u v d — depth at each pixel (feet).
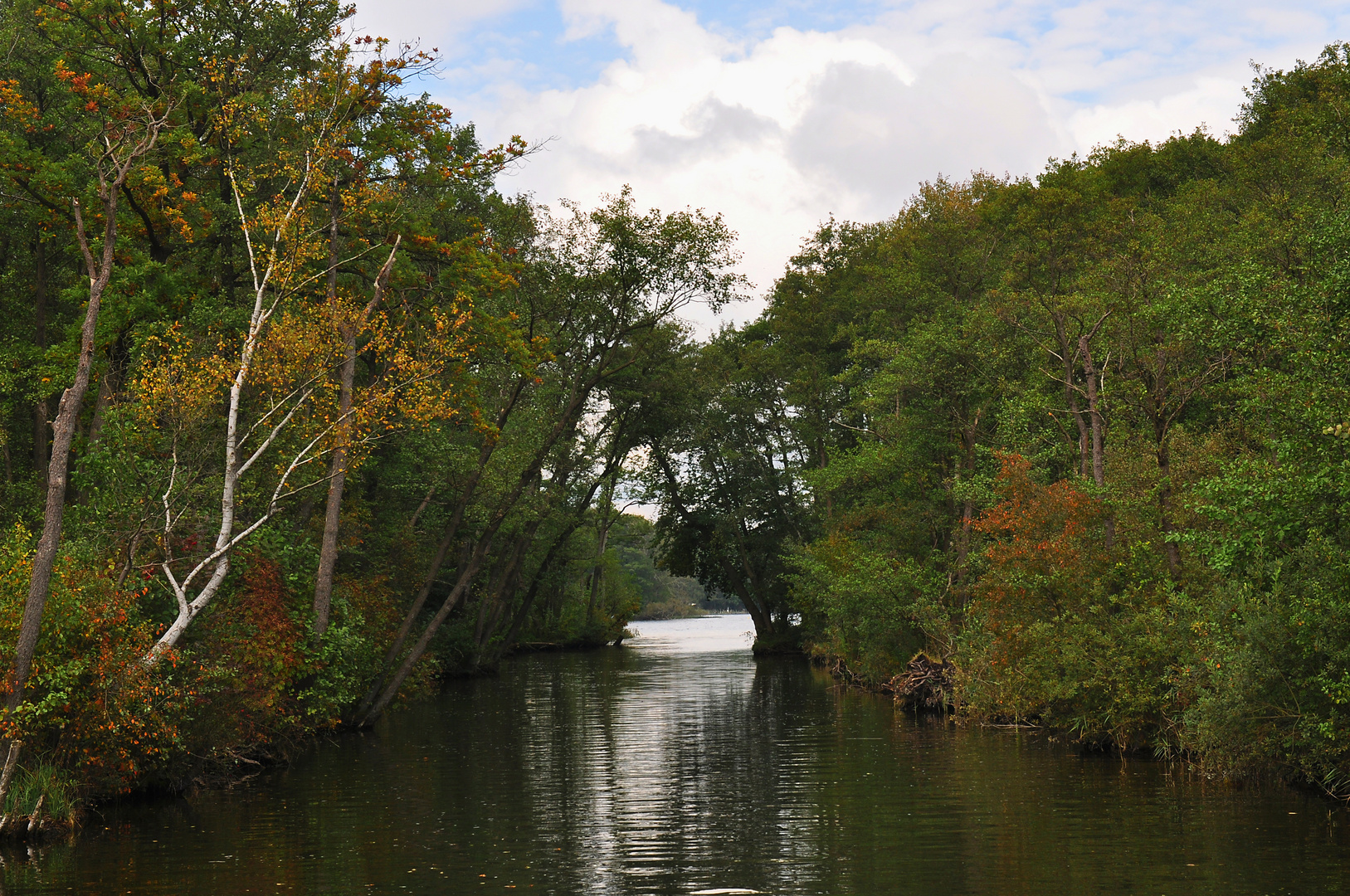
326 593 85.10
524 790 60.70
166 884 39.70
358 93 83.92
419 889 38.37
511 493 114.83
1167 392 80.28
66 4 82.79
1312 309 58.29
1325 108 88.89
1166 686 66.95
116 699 52.80
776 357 200.23
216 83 85.87
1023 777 61.52
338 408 80.07
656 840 46.47
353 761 74.49
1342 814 48.49
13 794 48.52
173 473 63.77
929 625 107.45
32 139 95.30
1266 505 53.06
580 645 260.42
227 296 92.32
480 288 95.35
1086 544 78.43
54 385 82.79
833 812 52.01
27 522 91.35
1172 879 37.70
